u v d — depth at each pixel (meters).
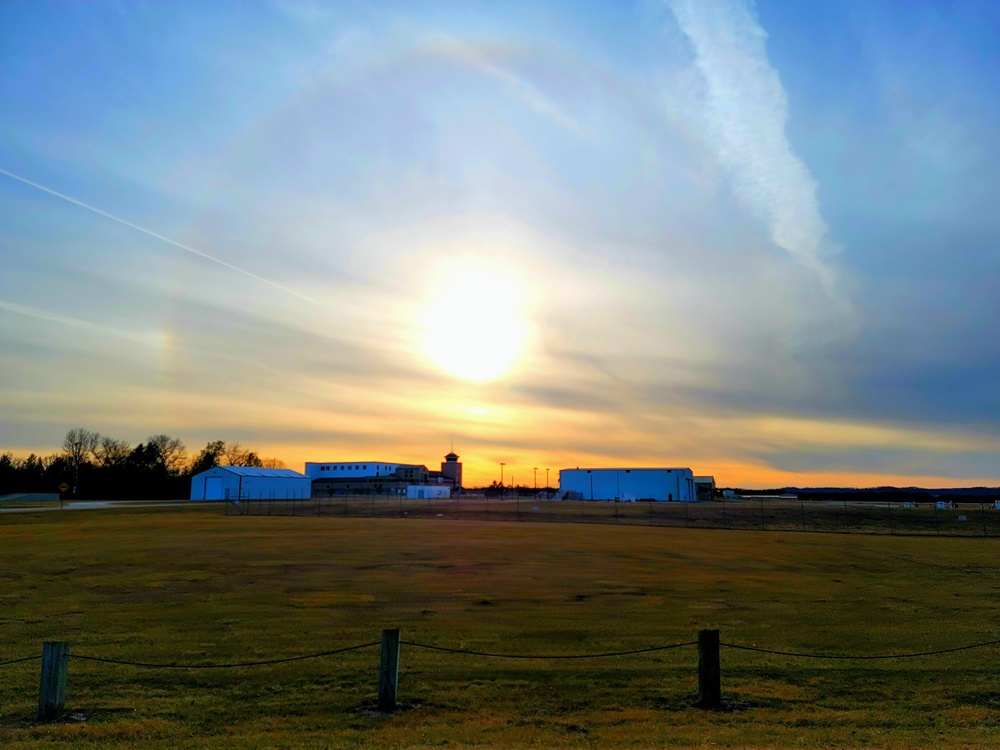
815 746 9.70
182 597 22.83
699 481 153.62
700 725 10.64
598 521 65.06
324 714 11.16
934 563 36.59
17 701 11.70
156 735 10.12
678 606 22.12
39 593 23.59
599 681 13.10
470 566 30.92
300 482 123.19
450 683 12.86
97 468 140.62
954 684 13.15
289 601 22.09
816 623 19.56
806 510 85.88
